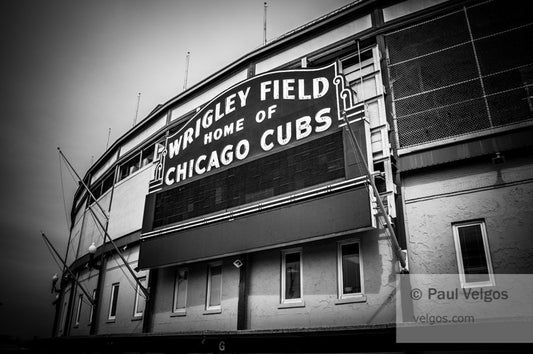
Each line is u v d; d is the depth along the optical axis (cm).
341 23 1586
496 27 1252
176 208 1697
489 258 1059
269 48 1764
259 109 1547
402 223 1180
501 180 1108
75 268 2786
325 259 1302
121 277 2136
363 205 1152
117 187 2495
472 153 1153
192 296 1641
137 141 2491
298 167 1344
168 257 1619
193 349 1451
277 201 1345
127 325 1925
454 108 1230
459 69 1266
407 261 1145
